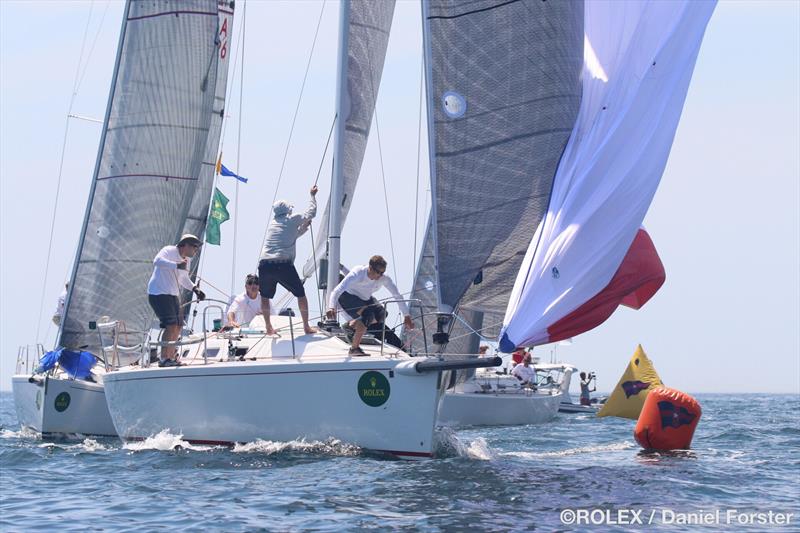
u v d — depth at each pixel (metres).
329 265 31.95
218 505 22.12
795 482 26.70
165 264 32.38
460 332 47.09
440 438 29.97
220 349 31.52
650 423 34.56
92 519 21.14
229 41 45.41
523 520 20.48
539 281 27.98
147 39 40.75
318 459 27.66
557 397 59.66
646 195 28.41
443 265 29.83
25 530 20.25
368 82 35.47
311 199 32.47
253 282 35.75
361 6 35.03
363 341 31.41
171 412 30.62
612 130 29.02
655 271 28.36
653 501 22.97
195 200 44.88
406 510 21.31
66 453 32.44
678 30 29.66
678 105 29.27
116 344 36.03
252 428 29.16
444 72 29.97
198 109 41.59
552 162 29.72
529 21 29.78
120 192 40.28
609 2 30.38
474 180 29.89
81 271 39.97
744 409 90.44
